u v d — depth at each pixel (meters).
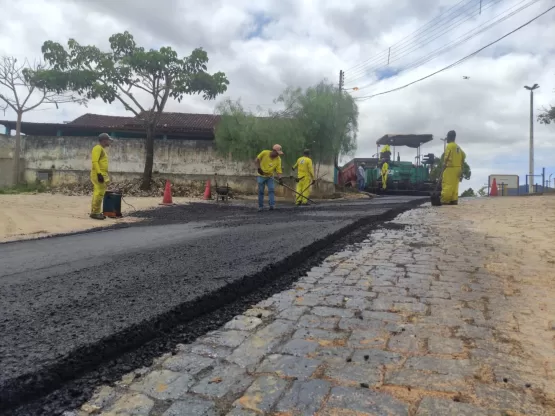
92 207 9.11
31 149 19.56
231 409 1.79
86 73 16.00
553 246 5.07
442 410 1.77
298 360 2.23
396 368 2.13
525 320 2.76
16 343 2.19
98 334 2.28
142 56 15.76
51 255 4.96
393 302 3.15
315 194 19.23
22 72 17.22
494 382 2.00
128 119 24.78
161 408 1.80
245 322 2.78
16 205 10.41
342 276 3.91
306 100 18.61
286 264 4.13
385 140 23.97
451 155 10.52
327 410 1.78
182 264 4.08
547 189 26.84
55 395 1.87
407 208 10.16
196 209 11.73
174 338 2.52
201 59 16.44
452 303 3.11
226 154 19.22
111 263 4.30
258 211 10.84
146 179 18.11
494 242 5.41
